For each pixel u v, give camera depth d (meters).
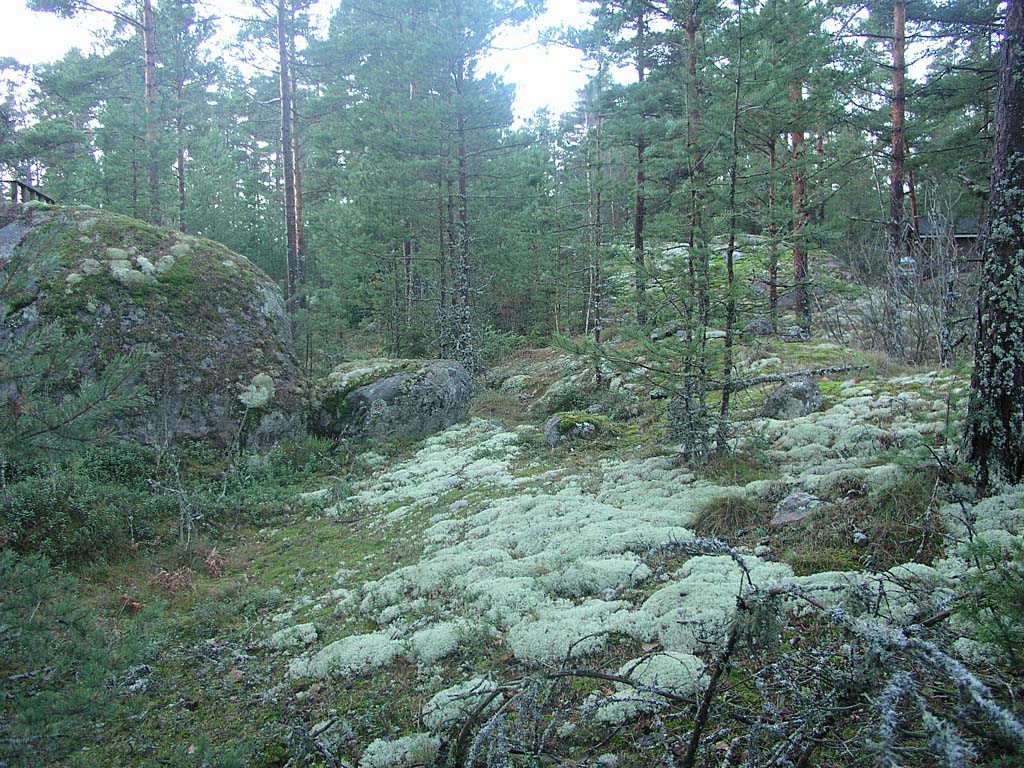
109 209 17.42
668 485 7.28
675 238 7.55
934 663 2.17
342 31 24.50
